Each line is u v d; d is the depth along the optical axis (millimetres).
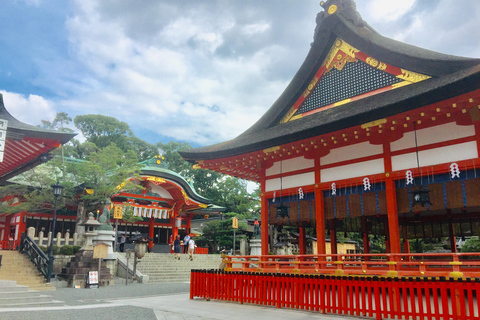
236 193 57125
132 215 36656
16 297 12203
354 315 10680
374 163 12883
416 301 10312
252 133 17516
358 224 18328
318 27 15836
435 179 11570
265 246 15680
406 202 12125
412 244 31234
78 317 9969
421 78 12875
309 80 16453
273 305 12547
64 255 24672
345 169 13656
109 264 23203
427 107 10422
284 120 17188
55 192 20281
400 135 12430
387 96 12656
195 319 10242
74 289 18859
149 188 40188
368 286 10422
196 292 14852
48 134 11875
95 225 22359
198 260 30703
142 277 23188
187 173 71062
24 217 33906
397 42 14836
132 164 31969
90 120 70562
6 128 10508
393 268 10727
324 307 11172
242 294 13422
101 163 30719
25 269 19609
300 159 15273
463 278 8930
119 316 10359
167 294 17125
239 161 15961
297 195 15242
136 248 23656
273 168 16250
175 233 42719
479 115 10430
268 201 16469
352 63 15156
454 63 11641
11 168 15188
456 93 9695
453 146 11148
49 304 12367
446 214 18625
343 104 14938
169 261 28266
